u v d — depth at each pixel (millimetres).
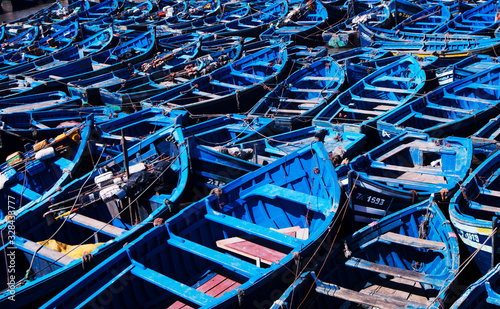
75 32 40062
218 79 27016
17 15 58594
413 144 18078
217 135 20719
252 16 40969
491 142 17219
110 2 52406
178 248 13305
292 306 11258
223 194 14234
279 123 20922
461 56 27062
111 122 20953
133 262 12219
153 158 17500
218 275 13422
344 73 25109
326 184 14469
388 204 14891
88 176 16266
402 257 13828
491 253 12133
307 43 35938
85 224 14352
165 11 46438
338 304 12547
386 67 24859
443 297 10898
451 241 12414
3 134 20625
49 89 28203
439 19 36594
